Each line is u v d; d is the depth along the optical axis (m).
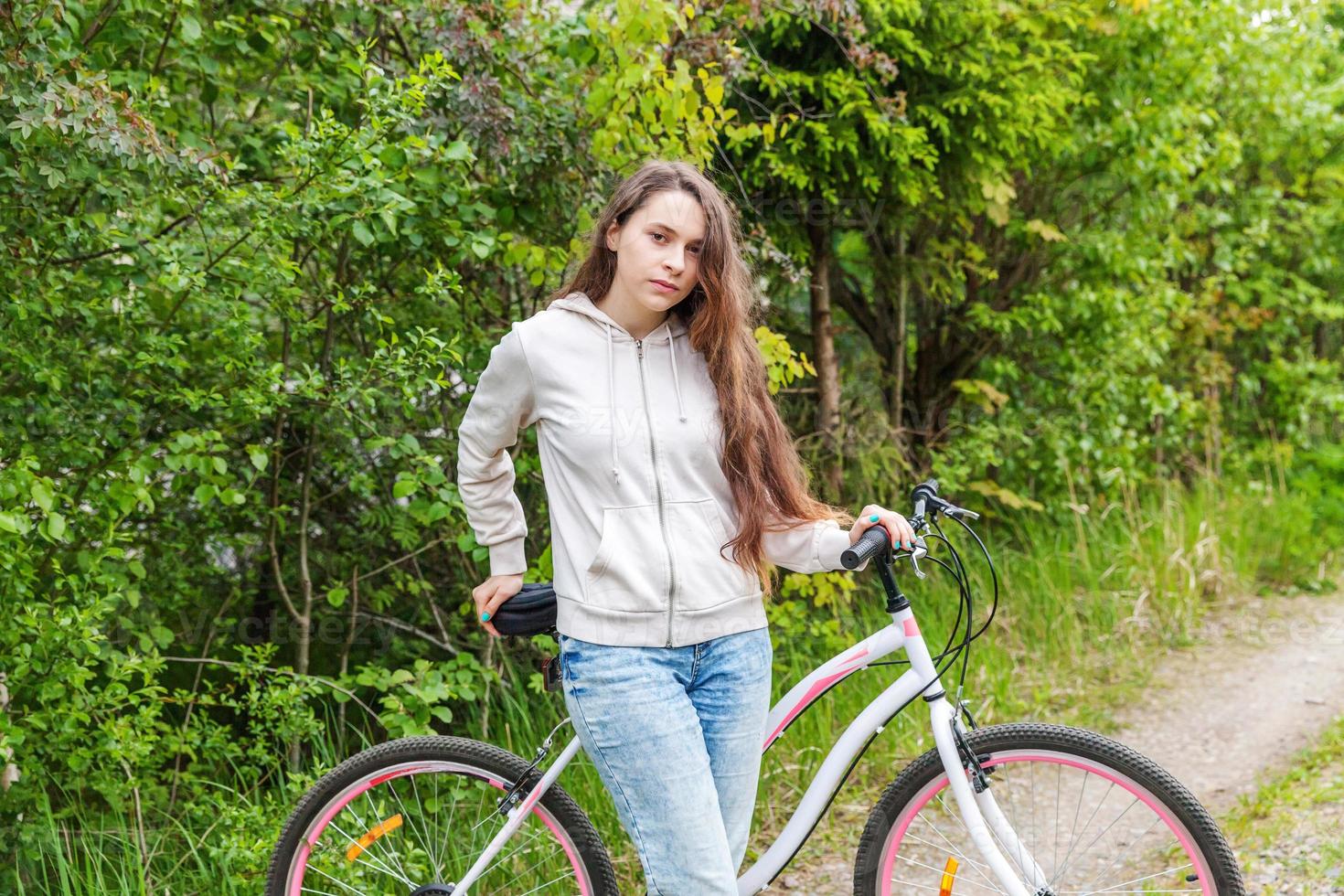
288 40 3.28
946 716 2.10
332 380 3.23
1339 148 6.93
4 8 2.30
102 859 2.74
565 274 2.96
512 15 3.09
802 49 4.32
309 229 2.81
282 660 3.68
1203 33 5.33
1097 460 5.77
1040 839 3.03
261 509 3.40
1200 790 3.42
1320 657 4.54
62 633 2.46
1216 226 6.70
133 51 3.15
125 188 2.70
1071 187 5.56
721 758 1.96
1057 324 5.26
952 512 2.10
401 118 2.74
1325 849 2.77
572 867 2.22
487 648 3.45
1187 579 5.22
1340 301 7.51
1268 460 6.85
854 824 3.20
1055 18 4.65
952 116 4.52
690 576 1.87
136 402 2.95
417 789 2.48
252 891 2.64
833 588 3.83
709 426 1.93
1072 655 4.54
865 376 5.20
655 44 3.14
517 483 3.52
